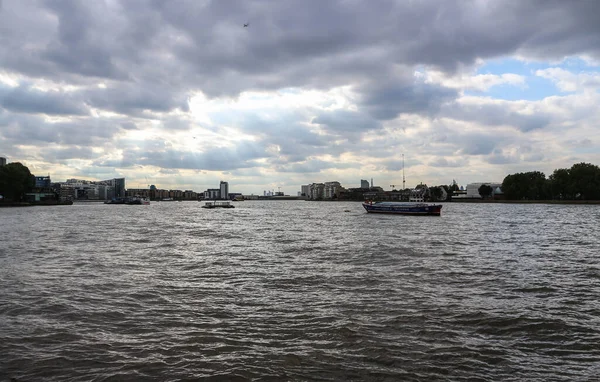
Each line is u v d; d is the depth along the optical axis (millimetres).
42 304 19375
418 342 14555
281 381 11672
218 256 35969
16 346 14094
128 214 130750
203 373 12078
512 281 24766
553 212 121438
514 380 11844
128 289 22703
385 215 122625
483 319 17109
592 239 48781
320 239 50750
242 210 186125
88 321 16891
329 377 11906
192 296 21188
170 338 14922
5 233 57500
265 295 21391
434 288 22828
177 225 78688
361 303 19625
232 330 15797
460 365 12758
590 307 19109
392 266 30094
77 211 150375
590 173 172250
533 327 16234
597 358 13422
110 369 12328
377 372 12219
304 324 16469
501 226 70750
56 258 34125
